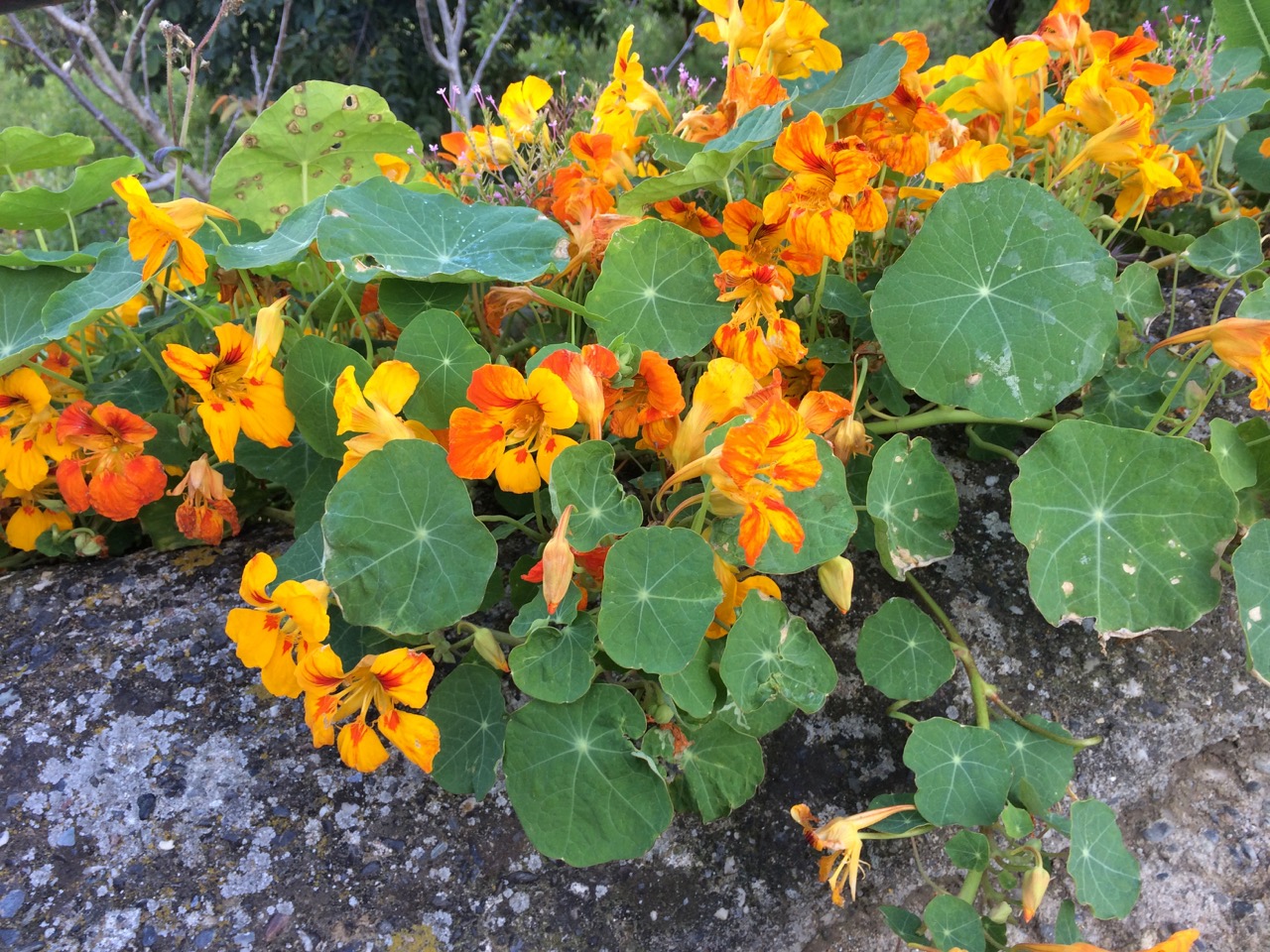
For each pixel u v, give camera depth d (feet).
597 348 1.37
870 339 1.84
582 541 1.37
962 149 1.71
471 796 1.62
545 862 1.59
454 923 1.54
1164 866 1.75
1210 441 1.72
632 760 1.43
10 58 8.66
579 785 1.43
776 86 1.84
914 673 1.62
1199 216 2.45
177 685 1.69
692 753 1.53
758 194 2.01
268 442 1.65
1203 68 2.28
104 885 1.52
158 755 1.62
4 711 1.66
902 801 1.58
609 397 1.44
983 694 1.65
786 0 1.81
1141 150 1.72
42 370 1.89
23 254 1.85
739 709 1.46
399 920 1.54
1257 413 1.97
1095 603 1.56
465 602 1.42
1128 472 1.57
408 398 1.54
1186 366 1.86
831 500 1.53
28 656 1.73
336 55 8.77
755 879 1.63
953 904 1.45
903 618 1.63
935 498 1.65
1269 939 1.72
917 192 1.81
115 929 1.49
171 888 1.53
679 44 6.75
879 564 1.87
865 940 1.64
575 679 1.39
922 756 1.53
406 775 1.63
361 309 1.92
